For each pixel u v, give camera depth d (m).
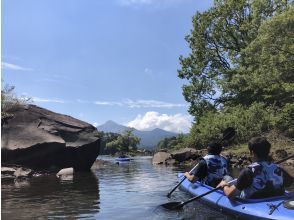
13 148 15.30
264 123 25.84
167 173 15.83
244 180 5.88
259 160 5.93
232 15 35.38
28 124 16.80
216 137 28.06
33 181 12.49
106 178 13.60
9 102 17.23
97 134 18.52
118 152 74.06
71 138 17.59
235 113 27.92
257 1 29.08
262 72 23.73
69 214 6.92
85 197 8.88
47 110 18.45
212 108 35.91
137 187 10.79
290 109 25.00
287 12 22.03
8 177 12.88
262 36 22.73
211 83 36.16
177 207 7.23
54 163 16.73
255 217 5.51
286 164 17.80
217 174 7.80
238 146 25.73
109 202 8.14
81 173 16.14
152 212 7.01
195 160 24.03
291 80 23.33
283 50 22.19
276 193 5.89
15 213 7.04
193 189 8.36
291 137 24.70
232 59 33.38
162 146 90.75
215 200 6.92
